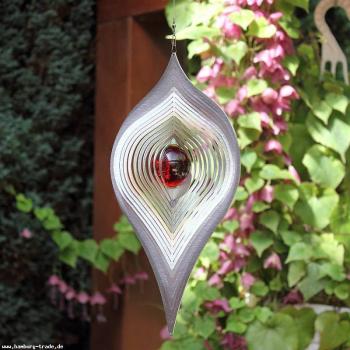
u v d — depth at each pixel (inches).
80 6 80.0
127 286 77.3
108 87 78.7
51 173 80.4
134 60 76.8
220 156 38.3
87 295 77.6
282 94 64.3
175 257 37.8
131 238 75.9
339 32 70.8
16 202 77.2
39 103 79.6
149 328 77.0
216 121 38.0
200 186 38.7
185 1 67.6
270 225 65.2
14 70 79.6
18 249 75.5
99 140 79.5
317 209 65.9
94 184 80.0
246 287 66.7
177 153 38.6
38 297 79.9
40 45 79.5
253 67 64.9
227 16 64.2
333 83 66.4
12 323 78.5
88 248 76.8
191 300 67.0
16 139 76.3
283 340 65.7
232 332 66.3
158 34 78.0
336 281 65.1
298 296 66.8
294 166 67.5
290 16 65.4
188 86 38.0
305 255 64.6
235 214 66.2
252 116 64.5
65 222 82.4
